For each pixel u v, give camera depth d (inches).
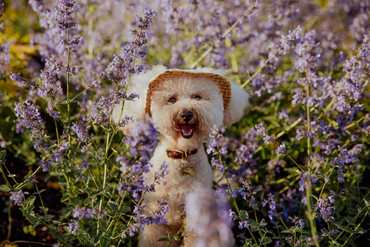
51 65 92.4
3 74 135.2
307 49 93.4
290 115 163.5
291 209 129.8
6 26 252.4
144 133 69.6
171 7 145.3
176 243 115.7
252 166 143.9
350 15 219.1
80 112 139.0
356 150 95.7
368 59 97.5
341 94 101.1
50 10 136.5
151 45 189.2
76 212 77.5
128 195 122.5
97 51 173.8
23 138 141.4
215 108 113.0
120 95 90.9
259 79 139.9
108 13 202.5
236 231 131.8
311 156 102.2
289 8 173.6
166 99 113.5
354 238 108.3
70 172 99.2
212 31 159.8
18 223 129.8
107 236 85.8
